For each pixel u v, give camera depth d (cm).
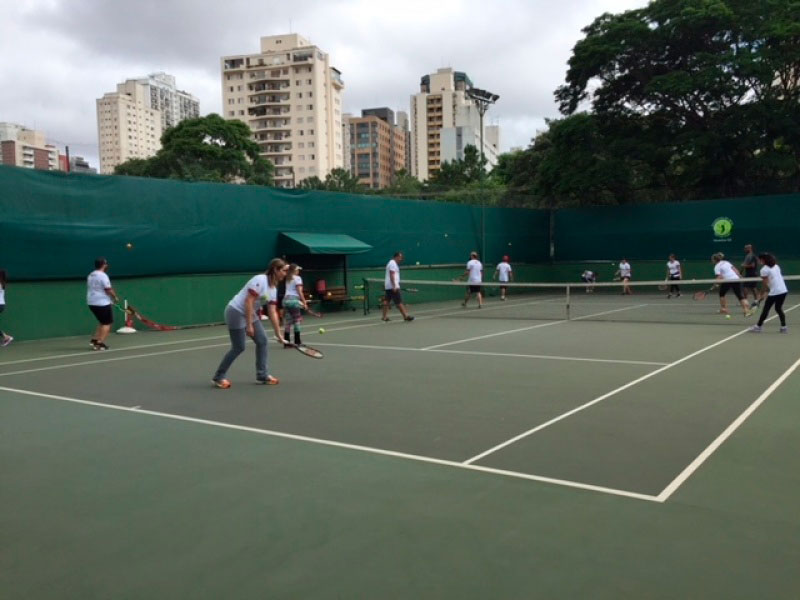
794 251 2678
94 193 1566
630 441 578
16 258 1429
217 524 409
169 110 17312
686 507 425
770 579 332
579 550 366
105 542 386
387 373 948
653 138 3016
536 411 697
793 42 2717
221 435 620
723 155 2994
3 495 465
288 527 403
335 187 5988
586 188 3019
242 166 5791
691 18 2700
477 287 2430
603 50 2934
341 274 2169
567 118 3145
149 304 1673
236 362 1078
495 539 381
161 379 928
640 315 1834
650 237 2986
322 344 1291
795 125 2747
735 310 1928
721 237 2833
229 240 1855
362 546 375
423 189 5900
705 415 668
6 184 1417
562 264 3203
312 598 320
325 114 13638
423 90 18062
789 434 594
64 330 1510
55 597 324
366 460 536
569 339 1311
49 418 698
